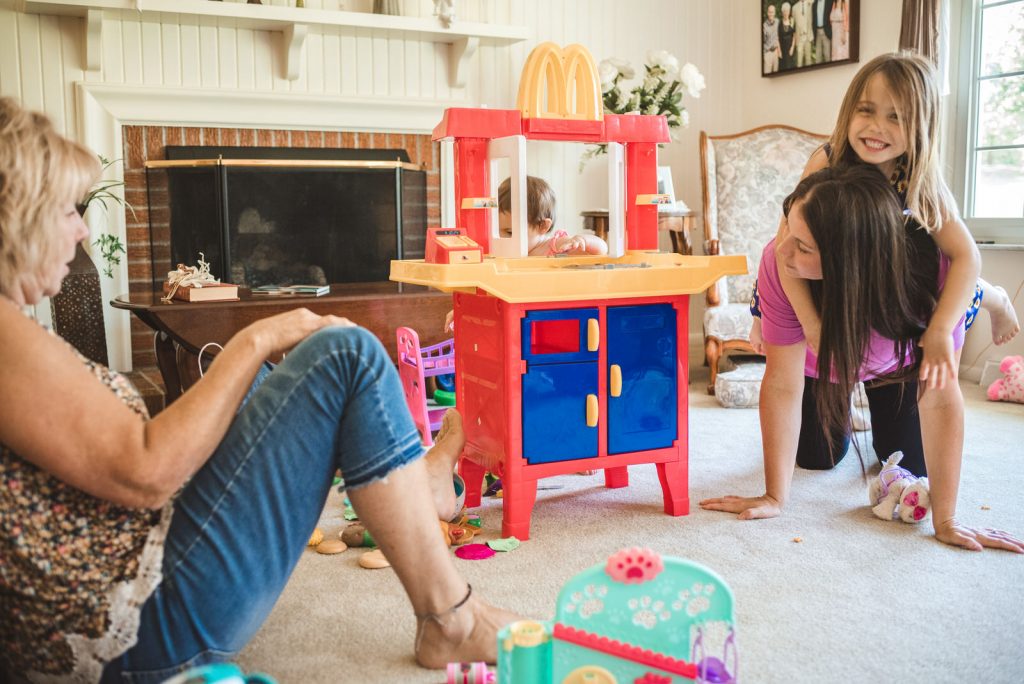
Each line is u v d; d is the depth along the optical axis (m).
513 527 2.01
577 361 2.06
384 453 1.20
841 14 4.30
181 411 1.04
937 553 1.90
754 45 4.90
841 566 1.83
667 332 2.15
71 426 0.97
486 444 2.13
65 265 1.07
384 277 4.21
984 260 3.93
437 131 2.44
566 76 2.40
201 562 1.10
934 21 3.80
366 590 1.73
